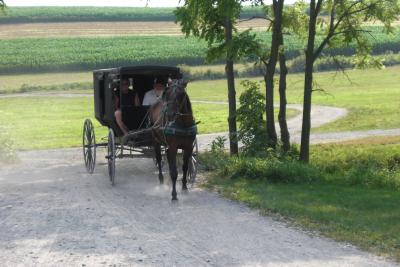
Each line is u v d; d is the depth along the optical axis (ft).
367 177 58.49
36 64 329.72
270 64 69.92
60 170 66.74
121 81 54.90
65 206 44.62
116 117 54.90
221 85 267.80
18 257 30.81
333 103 189.16
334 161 73.72
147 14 490.49
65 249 32.17
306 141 71.36
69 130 130.93
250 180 56.80
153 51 365.61
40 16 467.93
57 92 262.06
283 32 74.95
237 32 70.90
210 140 108.06
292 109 175.94
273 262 29.19
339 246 32.24
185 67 294.87
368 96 205.57
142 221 39.06
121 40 407.23
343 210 41.45
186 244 32.91
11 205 45.32
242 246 32.35
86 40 405.59
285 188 52.49
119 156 54.49
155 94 56.13
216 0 64.59
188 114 47.03
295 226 37.29
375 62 74.84
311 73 70.85
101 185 54.90
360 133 117.50
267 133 69.31
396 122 132.77
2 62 331.77
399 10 69.77
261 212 41.60
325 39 70.33
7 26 451.94
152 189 52.37
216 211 42.32
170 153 47.11
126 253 31.19
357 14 71.92
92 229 36.83
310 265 28.63
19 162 75.00
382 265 28.50
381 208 42.70
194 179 53.72
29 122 153.38
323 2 72.69
